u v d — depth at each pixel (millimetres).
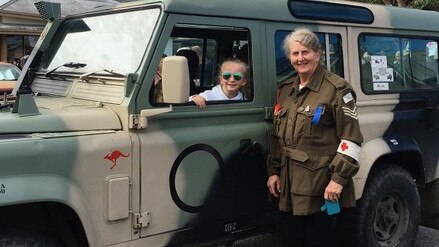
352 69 4156
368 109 4234
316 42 3262
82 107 3137
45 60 4180
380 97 4324
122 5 3490
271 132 3559
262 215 3678
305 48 3221
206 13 3293
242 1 3496
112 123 2998
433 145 4711
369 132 4172
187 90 2885
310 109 3238
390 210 4402
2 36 19031
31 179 2637
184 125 3225
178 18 3191
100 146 2859
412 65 4676
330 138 3258
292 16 3766
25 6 20031
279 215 3777
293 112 3320
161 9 3152
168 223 3158
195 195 3266
